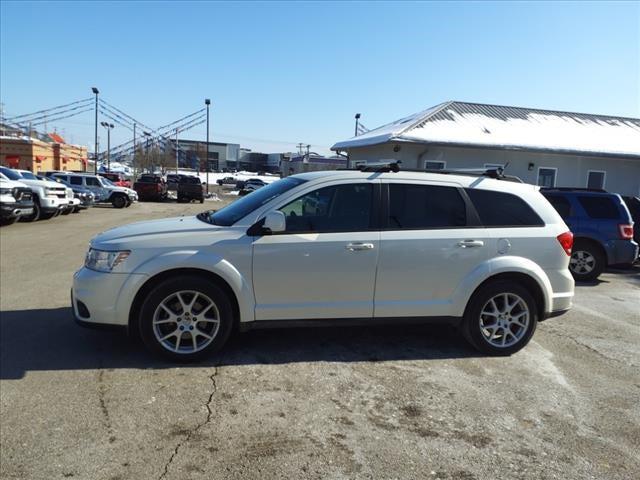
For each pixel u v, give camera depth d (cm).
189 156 10631
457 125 1989
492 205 486
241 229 440
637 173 2080
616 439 341
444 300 470
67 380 399
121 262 422
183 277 426
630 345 537
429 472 296
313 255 441
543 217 495
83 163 6047
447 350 495
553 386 421
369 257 449
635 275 1000
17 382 394
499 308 489
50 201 1748
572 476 297
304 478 286
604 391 416
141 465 293
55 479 277
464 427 349
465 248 466
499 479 292
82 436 320
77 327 526
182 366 431
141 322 427
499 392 406
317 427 341
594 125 2278
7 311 584
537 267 481
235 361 446
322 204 458
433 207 475
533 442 333
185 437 323
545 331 579
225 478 284
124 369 422
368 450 316
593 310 691
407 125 1947
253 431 333
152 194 3634
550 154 1964
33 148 4475
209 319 438
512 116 2225
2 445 308
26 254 1012
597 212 917
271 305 443
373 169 487
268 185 528
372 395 391
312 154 8675
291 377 418
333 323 456
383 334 534
